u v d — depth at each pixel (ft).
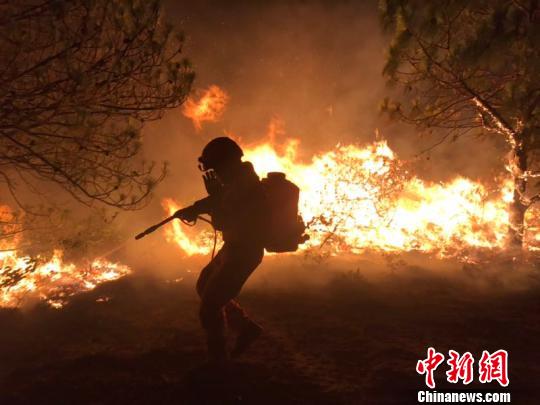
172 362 13.70
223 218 12.82
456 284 20.10
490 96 21.30
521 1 18.65
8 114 15.87
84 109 16.39
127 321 16.57
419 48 19.74
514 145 21.98
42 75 15.49
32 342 15.07
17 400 11.86
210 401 11.73
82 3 15.49
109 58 16.66
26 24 15.24
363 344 14.70
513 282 20.39
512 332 15.66
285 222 12.81
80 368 13.39
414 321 16.43
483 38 17.81
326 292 19.04
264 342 14.83
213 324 12.54
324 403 11.66
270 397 11.92
